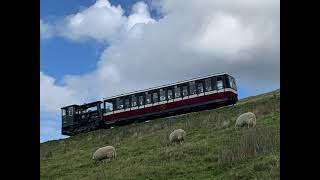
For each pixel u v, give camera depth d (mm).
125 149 33781
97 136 49250
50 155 41000
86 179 24344
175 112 52031
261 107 38031
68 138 53469
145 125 48219
